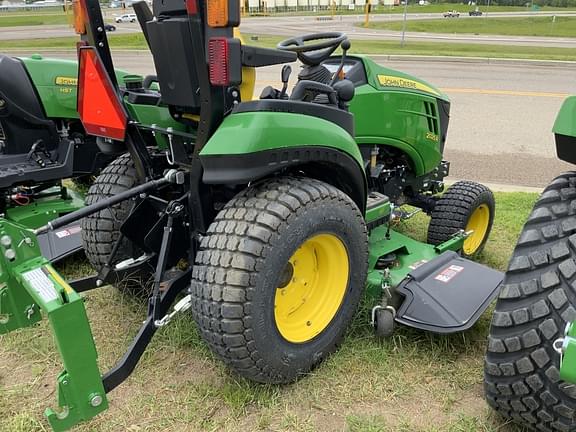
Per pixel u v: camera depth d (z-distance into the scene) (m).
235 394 2.26
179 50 2.07
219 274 2.01
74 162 4.13
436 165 4.00
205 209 2.33
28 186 3.78
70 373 1.79
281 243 2.07
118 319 2.87
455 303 2.55
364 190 2.66
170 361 2.51
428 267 2.78
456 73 13.21
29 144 3.80
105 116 2.40
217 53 1.90
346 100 2.79
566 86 11.75
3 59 3.64
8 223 1.88
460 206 3.70
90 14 2.22
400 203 3.95
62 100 3.84
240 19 1.94
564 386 1.72
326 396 2.29
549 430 1.87
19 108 3.66
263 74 11.52
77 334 1.77
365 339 2.65
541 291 1.75
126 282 2.85
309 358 2.35
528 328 1.75
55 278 1.85
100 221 2.72
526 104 9.82
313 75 3.03
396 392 2.31
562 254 1.75
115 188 2.73
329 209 2.26
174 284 2.35
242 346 2.06
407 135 3.56
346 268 2.48
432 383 2.39
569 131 1.71
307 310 2.46
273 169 2.07
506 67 14.62
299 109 2.23
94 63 2.29
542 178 5.89
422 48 18.77
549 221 1.84
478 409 2.22
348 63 3.38
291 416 2.17
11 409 2.24
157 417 2.18
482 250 4.04
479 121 8.53
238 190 2.43
